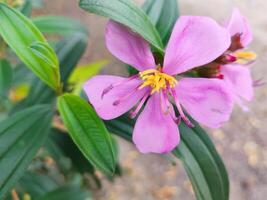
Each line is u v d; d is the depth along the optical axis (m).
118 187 0.62
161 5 0.28
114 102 0.24
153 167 0.65
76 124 0.24
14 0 0.38
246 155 0.66
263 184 0.64
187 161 0.26
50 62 0.25
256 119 0.69
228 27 0.25
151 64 0.25
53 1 0.79
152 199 0.62
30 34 0.25
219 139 0.67
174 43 0.24
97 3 0.23
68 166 0.46
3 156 0.26
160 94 0.24
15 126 0.27
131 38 0.24
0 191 0.25
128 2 0.24
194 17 0.23
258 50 0.76
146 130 0.24
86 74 0.49
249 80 0.27
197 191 0.25
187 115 0.26
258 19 0.81
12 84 0.38
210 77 0.25
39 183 0.43
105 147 0.24
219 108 0.24
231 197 0.62
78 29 0.38
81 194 0.40
